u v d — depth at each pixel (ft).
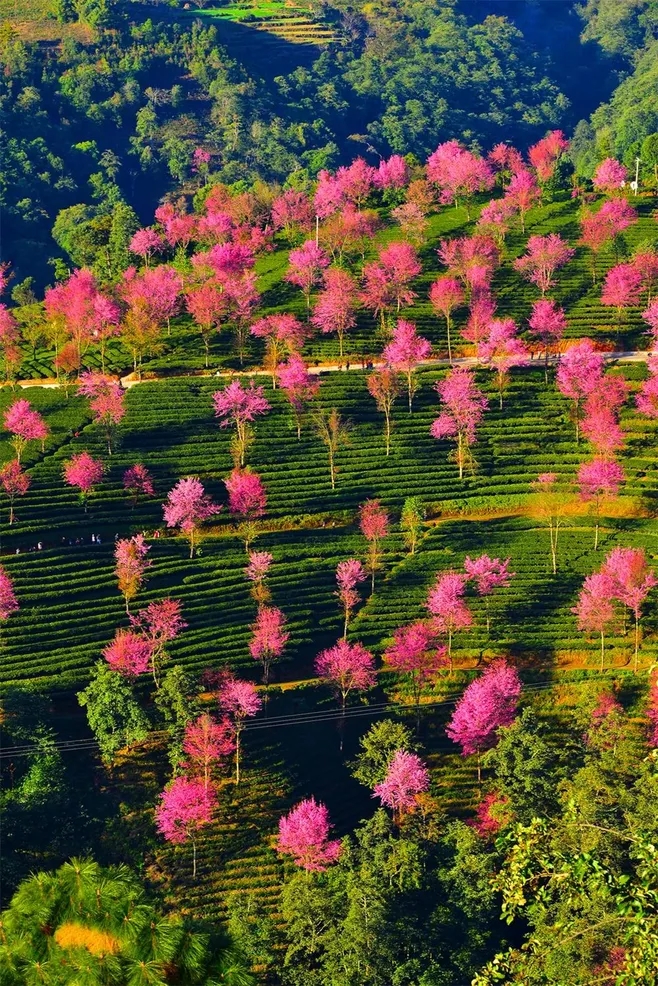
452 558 513.86
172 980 135.13
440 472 568.41
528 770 384.47
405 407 610.65
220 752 400.88
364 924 324.19
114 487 545.44
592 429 561.02
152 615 451.94
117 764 410.11
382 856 358.43
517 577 501.15
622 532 528.22
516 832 159.02
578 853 153.58
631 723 417.28
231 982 136.15
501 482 564.30
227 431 590.14
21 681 434.30
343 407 604.90
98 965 131.75
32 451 563.48
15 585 477.77
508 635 471.21
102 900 136.77
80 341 651.25
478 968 325.62
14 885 354.33
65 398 610.24
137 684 436.76
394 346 619.67
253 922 345.92
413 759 390.01
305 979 327.47
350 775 417.90
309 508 542.57
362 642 469.57
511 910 155.12
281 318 649.61
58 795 383.65
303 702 440.45
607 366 639.76
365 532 513.45
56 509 526.16
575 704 442.09
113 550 505.66
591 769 366.22
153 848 385.70
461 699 442.50
